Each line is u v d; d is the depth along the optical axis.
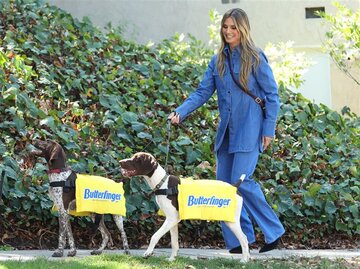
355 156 15.01
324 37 20.66
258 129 10.38
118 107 13.93
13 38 15.08
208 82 10.67
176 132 13.95
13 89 12.78
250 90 10.33
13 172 11.58
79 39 16.14
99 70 15.20
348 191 14.12
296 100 16.09
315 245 13.48
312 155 14.59
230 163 10.62
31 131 12.61
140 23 20.62
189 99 10.70
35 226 11.95
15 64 13.63
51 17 16.38
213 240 12.97
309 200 13.54
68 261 9.22
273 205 13.20
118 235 12.29
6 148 12.19
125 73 15.12
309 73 20.94
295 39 20.77
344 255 11.56
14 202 11.66
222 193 9.75
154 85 15.12
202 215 9.64
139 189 12.52
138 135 13.27
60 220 9.91
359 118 16.83
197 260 9.91
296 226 13.51
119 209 10.16
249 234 10.45
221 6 20.72
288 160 14.44
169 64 16.22
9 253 10.50
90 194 9.86
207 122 14.55
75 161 12.31
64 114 13.32
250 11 20.73
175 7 20.70
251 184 10.40
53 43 15.40
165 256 10.14
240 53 10.37
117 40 16.38
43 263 8.90
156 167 9.64
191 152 13.59
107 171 12.64
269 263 10.04
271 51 18.19
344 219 13.80
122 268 8.80
